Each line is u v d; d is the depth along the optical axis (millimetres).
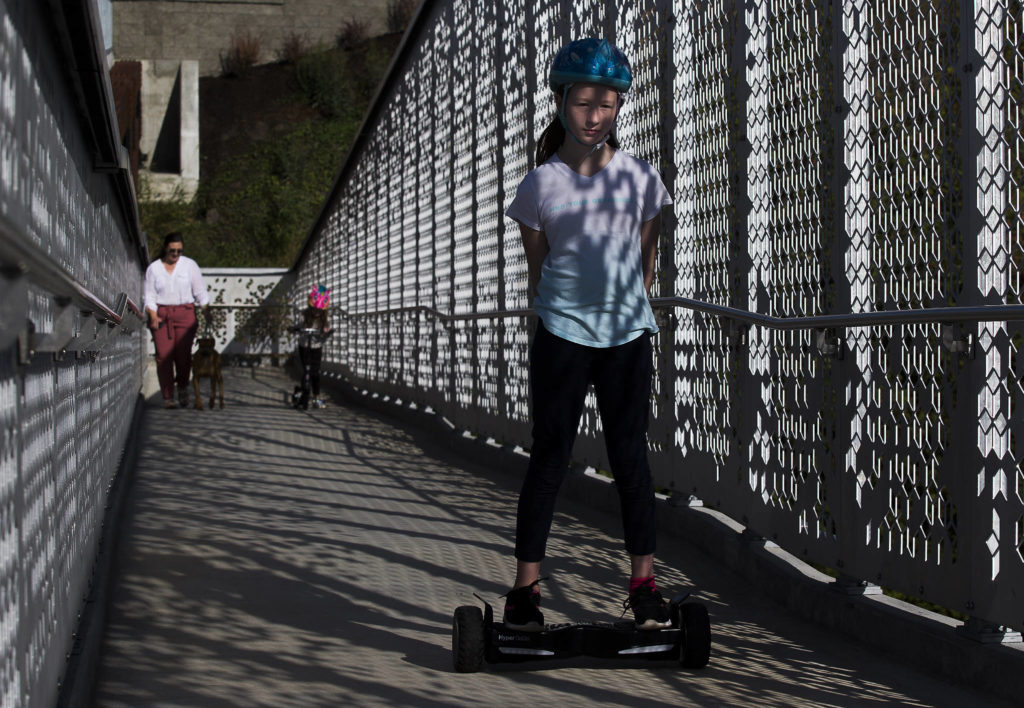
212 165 36000
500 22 8711
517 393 8102
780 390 4586
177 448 9492
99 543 4602
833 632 4047
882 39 3859
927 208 3627
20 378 2068
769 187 4715
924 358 3588
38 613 2314
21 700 2043
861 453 3947
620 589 4688
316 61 39406
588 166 3633
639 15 6227
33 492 2252
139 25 41469
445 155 10930
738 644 3887
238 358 25781
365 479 7902
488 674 3492
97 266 4734
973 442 3328
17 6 2127
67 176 3223
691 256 5582
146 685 3264
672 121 5785
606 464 6555
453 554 5305
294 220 32781
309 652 3670
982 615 3291
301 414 13477
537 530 3531
